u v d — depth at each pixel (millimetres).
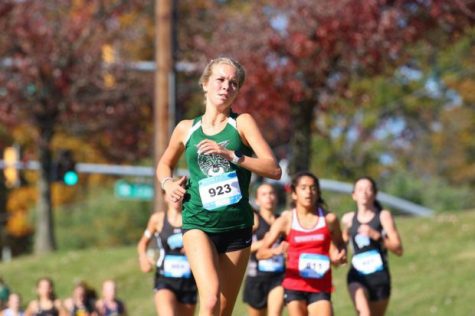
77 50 64000
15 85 63219
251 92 48906
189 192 15570
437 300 37156
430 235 46594
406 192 99875
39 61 62875
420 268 41750
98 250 54906
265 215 26031
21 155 65062
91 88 65625
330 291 23016
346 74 50875
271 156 14977
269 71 48125
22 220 104438
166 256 25125
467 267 40312
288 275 23062
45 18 64938
